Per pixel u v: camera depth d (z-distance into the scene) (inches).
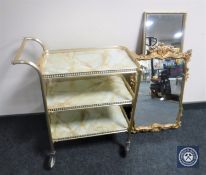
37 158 66.2
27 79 70.5
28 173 62.2
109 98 58.6
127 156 66.7
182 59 67.1
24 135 73.5
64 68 53.4
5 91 71.9
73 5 60.1
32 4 58.9
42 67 52.9
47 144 70.3
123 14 63.0
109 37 66.0
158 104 72.9
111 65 54.7
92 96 59.1
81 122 66.1
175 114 75.1
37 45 64.8
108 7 61.5
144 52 67.4
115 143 70.9
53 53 61.5
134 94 58.5
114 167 63.8
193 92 80.3
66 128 64.1
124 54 60.8
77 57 59.3
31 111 77.4
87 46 66.7
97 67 53.7
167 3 62.9
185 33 68.0
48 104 55.7
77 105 55.9
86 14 61.8
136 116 73.0
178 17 64.8
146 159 66.0
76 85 63.1
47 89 61.2
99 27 64.1
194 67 74.7
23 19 60.7
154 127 74.3
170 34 66.6
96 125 65.2
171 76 69.4
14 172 62.4
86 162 65.1
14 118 77.6
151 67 67.2
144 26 64.1
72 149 68.9
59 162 65.1
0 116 76.5
